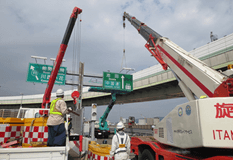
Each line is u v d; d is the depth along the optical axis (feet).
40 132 13.82
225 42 63.26
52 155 9.67
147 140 18.56
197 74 15.40
